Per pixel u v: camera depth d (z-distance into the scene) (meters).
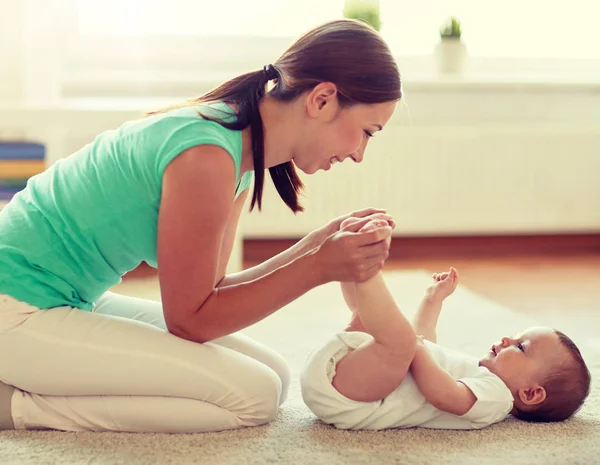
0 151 2.60
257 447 1.28
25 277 1.30
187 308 1.27
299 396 1.59
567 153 3.43
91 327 1.31
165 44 3.33
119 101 3.07
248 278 1.53
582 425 1.44
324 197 3.30
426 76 3.29
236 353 1.36
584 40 3.60
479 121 3.45
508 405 1.40
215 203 1.22
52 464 1.20
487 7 3.53
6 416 1.32
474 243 3.59
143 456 1.23
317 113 1.29
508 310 2.44
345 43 1.27
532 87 3.40
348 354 1.37
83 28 3.27
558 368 1.42
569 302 2.65
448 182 3.38
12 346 1.29
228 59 3.38
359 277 1.25
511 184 3.43
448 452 1.28
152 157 1.26
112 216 1.30
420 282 2.87
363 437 1.34
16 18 3.03
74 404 1.32
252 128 1.30
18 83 3.05
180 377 1.29
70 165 1.37
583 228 3.53
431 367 1.34
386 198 3.35
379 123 1.32
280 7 3.38
